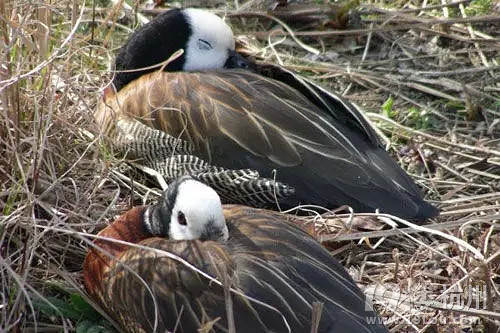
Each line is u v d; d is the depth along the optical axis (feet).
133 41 34.73
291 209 30.22
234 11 42.45
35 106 28.22
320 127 31.30
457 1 42.78
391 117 37.42
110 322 26.32
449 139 36.27
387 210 30.04
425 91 38.60
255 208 28.55
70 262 28.58
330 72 39.50
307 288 23.73
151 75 33.47
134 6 37.35
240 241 24.80
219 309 23.50
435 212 30.37
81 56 33.53
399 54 40.75
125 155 31.71
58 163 30.04
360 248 30.22
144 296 24.49
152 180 32.89
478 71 39.34
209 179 31.35
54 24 34.86
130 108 32.55
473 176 34.35
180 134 31.55
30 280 26.96
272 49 39.68
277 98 31.91
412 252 30.12
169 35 34.58
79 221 28.66
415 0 43.39
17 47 29.60
